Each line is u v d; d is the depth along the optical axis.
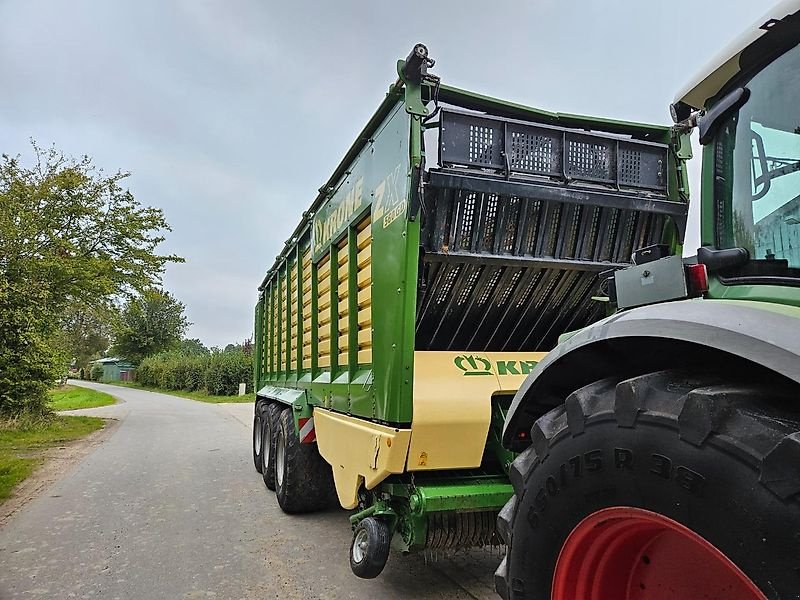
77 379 83.69
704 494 1.38
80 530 6.05
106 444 13.06
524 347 4.39
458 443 3.54
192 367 42.91
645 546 1.85
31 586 4.50
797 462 1.25
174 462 10.52
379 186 3.96
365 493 4.25
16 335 15.28
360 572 3.84
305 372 6.36
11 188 17.45
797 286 1.73
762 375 1.61
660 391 1.60
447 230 3.71
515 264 3.85
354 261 4.58
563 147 3.72
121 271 19.12
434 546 3.73
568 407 1.86
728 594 1.70
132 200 19.41
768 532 1.26
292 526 6.12
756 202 1.93
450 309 4.05
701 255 2.02
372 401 3.91
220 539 5.67
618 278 2.29
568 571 1.87
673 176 3.99
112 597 4.27
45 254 17.09
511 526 2.10
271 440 7.77
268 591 4.33
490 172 3.57
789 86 1.86
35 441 13.34
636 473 1.57
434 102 3.47
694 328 1.61
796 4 1.72
